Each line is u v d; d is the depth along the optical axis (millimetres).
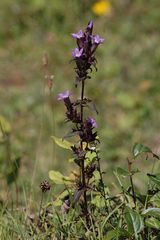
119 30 11547
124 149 8320
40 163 7566
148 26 11617
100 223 4301
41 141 8453
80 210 4488
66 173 6918
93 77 10141
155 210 4004
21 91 10078
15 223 4500
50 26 11836
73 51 4000
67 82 10203
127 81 10180
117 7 12195
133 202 4391
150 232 4141
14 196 5742
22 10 12180
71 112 4129
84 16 12000
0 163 6383
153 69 10375
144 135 8703
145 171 7082
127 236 3973
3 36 11797
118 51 10953
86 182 4523
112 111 9469
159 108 9391
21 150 8062
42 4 12125
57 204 4539
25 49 11367
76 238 4266
